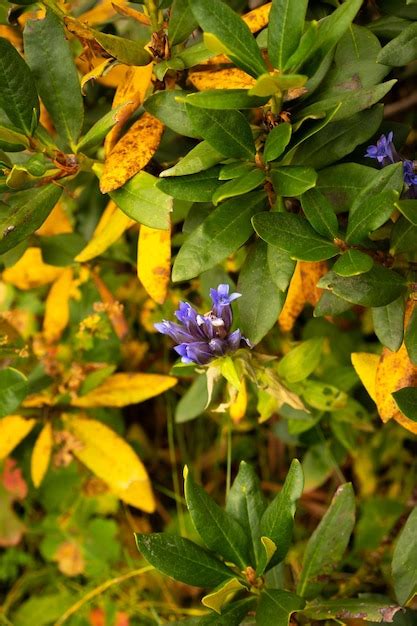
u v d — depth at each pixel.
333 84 0.74
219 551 0.73
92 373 0.90
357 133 0.73
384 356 0.75
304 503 1.06
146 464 1.09
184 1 0.74
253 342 0.73
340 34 0.69
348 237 0.69
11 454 1.00
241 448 1.08
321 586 0.77
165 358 1.05
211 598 0.70
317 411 0.92
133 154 0.74
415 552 0.74
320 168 0.74
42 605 1.07
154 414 1.10
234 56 0.68
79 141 0.75
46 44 0.74
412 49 0.71
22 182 0.73
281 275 0.71
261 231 0.69
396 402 0.71
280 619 0.71
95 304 0.92
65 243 0.91
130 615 1.04
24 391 0.81
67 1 0.80
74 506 1.08
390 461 1.02
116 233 0.81
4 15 0.80
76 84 0.75
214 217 0.72
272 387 0.76
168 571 0.72
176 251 0.89
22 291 1.08
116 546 1.07
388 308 0.71
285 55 0.68
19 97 0.73
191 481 0.73
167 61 0.74
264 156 0.70
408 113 0.90
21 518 1.10
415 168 0.73
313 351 0.85
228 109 0.70
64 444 0.92
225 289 0.73
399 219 0.71
